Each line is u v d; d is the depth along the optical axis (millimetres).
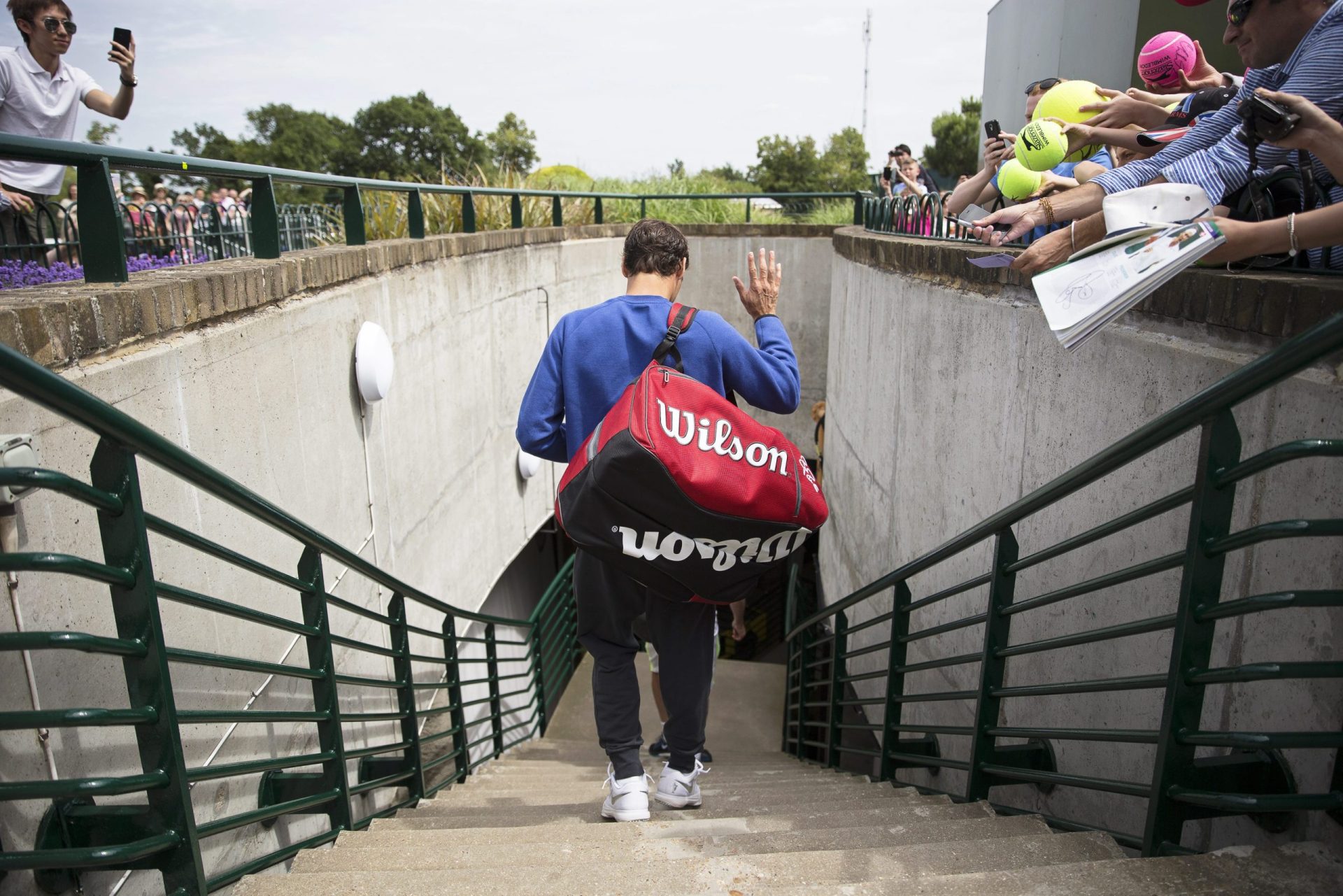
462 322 5957
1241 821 1909
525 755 6516
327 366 3770
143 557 1534
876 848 2191
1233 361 1976
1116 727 2459
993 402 3465
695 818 2676
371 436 4336
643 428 1956
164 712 1585
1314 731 1706
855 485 6387
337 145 49781
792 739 7121
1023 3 6816
